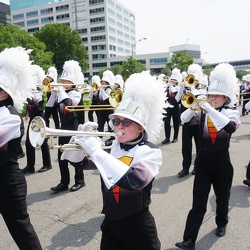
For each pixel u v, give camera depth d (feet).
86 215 13.55
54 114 25.11
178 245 10.43
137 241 6.86
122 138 6.97
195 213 10.57
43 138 6.47
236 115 10.75
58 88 16.35
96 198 15.39
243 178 18.21
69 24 315.58
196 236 10.45
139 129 7.04
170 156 23.58
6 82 8.55
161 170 20.07
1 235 12.01
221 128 10.11
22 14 334.65
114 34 319.68
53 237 11.68
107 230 7.24
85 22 309.42
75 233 11.99
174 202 14.83
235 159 22.35
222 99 11.16
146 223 6.89
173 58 181.06
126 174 6.15
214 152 10.57
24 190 8.79
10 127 8.15
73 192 16.25
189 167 19.02
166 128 28.04
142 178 6.30
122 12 341.41
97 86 28.89
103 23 302.04
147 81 7.20
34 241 8.80
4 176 8.32
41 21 326.24
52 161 22.36
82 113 23.54
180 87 26.43
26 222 8.73
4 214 8.61
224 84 11.11
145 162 6.51
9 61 8.87
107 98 29.19
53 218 13.25
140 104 6.99
